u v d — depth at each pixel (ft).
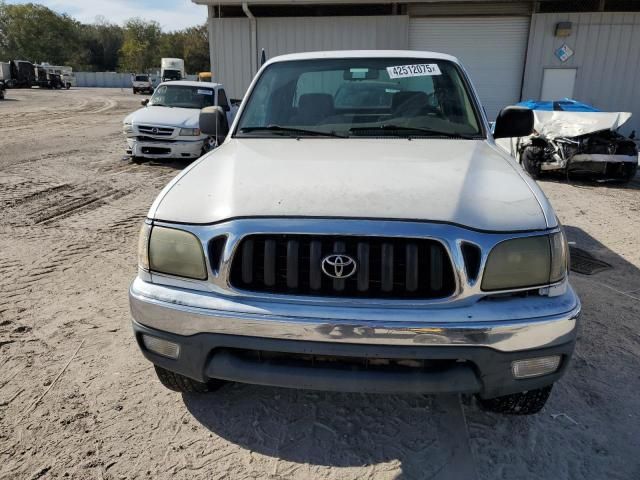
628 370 9.39
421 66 11.07
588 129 27.35
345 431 7.75
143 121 30.99
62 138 44.52
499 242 6.16
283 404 8.39
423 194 6.61
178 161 33.63
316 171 7.48
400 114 10.36
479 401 8.13
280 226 6.25
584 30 39.83
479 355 6.08
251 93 11.11
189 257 6.57
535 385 6.45
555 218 6.66
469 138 9.77
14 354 9.84
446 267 6.15
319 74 11.09
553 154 28.66
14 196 22.72
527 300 6.28
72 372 9.27
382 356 6.10
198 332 6.49
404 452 7.32
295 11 42.04
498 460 7.15
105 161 32.94
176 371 6.88
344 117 10.36
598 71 40.63
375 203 6.40
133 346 10.21
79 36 309.22
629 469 6.99
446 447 7.41
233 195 6.82
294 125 10.32
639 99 40.91
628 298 12.65
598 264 15.19
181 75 152.97
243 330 6.31
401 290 6.23
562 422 7.95
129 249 16.06
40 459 7.18
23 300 12.27
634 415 8.13
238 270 6.45
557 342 6.25
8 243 16.44
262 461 7.16
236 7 42.68
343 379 6.28
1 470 6.97
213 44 43.01
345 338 6.09
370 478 6.85
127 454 7.29
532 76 41.37
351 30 41.50
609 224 19.92
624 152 27.86
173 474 6.93
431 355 6.06
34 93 142.41
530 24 40.24
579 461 7.14
